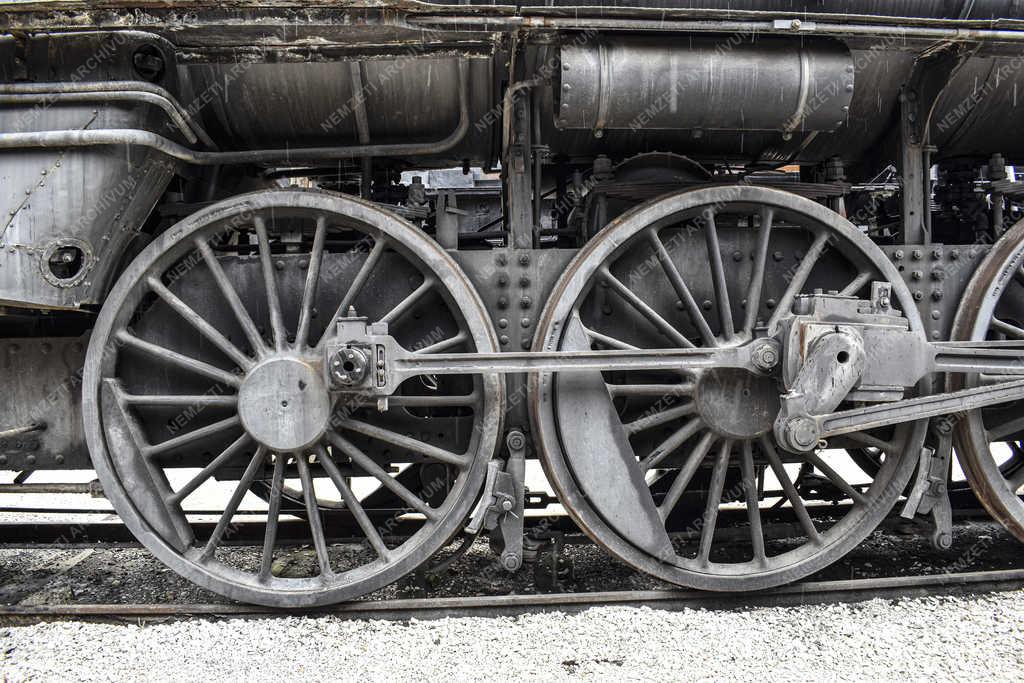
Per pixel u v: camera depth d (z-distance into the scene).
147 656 2.80
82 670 2.70
